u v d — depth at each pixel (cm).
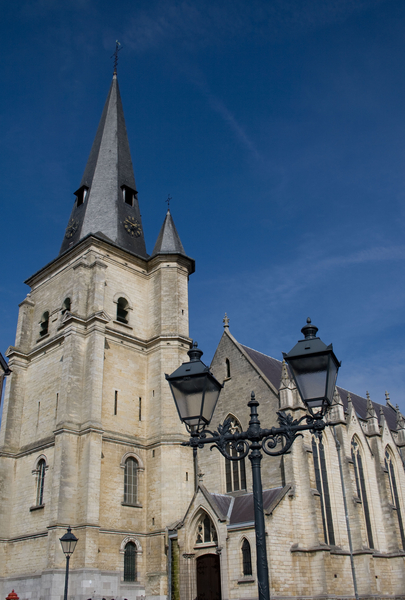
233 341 6044
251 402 1819
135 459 5797
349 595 5022
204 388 1811
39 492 5625
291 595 4375
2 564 5553
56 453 5300
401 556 5978
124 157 7581
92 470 5184
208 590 4612
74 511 5109
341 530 5347
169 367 6175
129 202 7325
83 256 6394
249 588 4288
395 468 6994
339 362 1814
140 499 5653
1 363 5541
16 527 5669
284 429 1719
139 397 6134
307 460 4931
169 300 6531
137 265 6788
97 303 5997
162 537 5338
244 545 4469
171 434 5812
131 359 6216
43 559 5138
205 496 4834
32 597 5034
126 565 5247
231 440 1772
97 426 5391
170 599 4997
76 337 5812
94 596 4741
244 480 5344
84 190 7294
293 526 4697
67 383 5556
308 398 1689
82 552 4844
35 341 6644
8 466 5994
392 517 6188
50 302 6675
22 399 6406
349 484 5609
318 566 4544
